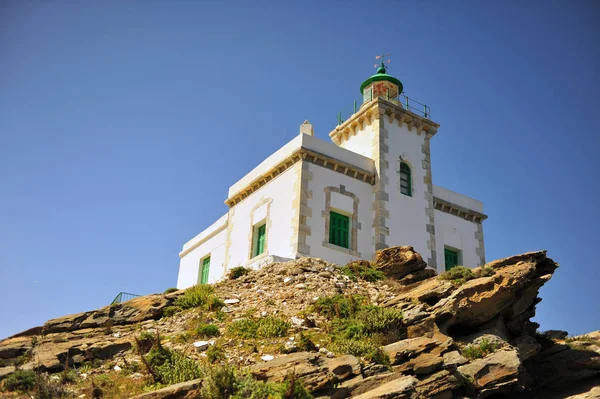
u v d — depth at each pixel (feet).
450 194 119.85
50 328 74.28
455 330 72.79
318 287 81.87
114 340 67.62
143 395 49.26
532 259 80.02
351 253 98.84
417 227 108.58
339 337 67.36
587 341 90.22
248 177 114.62
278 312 74.43
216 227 129.29
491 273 77.87
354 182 105.29
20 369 60.23
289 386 49.90
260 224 107.04
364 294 82.84
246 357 61.16
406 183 112.37
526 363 77.51
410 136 116.47
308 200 97.25
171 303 80.23
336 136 122.83
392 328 69.46
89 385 56.54
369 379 55.57
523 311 78.18
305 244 93.91
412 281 88.89
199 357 61.67
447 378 59.93
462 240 117.91
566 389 75.15
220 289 84.64
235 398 48.85
